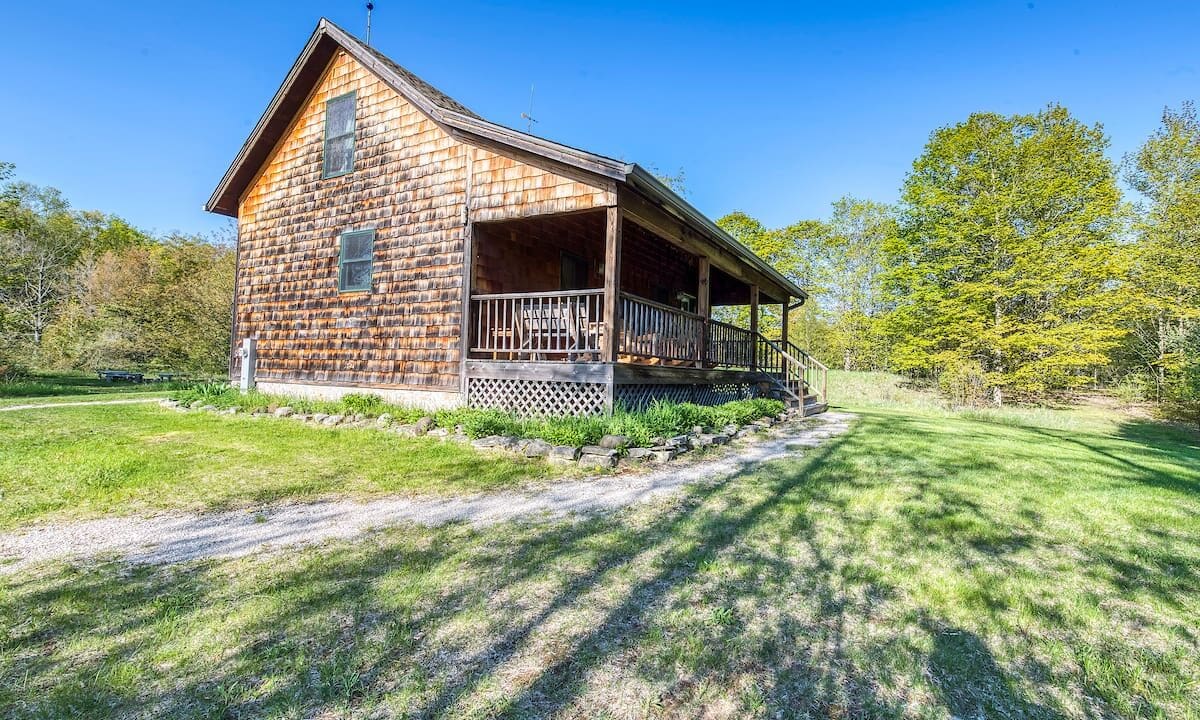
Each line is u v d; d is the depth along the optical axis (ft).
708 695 6.47
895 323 75.56
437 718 5.94
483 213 26.94
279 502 14.38
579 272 36.04
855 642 7.70
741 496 15.16
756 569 10.15
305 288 33.42
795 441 25.82
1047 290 61.46
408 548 11.04
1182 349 53.72
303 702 6.18
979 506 14.64
